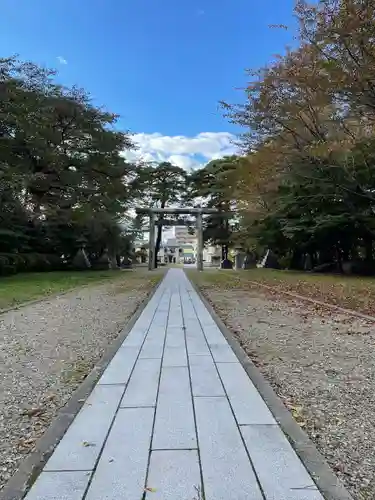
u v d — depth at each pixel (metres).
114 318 7.36
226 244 39.53
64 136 22.50
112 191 25.92
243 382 3.61
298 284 14.31
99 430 2.65
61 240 29.25
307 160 13.59
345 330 6.14
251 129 13.80
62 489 2.00
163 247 91.50
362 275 19.50
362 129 11.24
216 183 32.94
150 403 3.11
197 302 9.58
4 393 3.49
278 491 1.98
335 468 2.24
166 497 1.93
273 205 22.30
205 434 2.58
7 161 18.41
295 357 4.59
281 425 2.72
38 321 7.07
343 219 18.38
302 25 9.67
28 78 19.11
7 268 20.88
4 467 2.29
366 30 8.62
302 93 11.13
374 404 3.17
